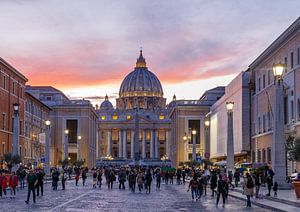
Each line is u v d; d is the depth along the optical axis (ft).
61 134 522.88
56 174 176.96
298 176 142.31
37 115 359.46
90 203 112.98
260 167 177.17
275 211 96.07
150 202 119.24
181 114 539.70
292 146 142.00
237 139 314.55
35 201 115.03
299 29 202.80
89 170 517.96
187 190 174.29
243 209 100.99
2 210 92.79
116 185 228.43
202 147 533.96
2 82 260.01
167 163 648.38
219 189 110.01
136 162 476.54
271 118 248.11
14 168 200.64
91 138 563.48
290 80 216.54
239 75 309.22
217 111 401.08
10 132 274.36
